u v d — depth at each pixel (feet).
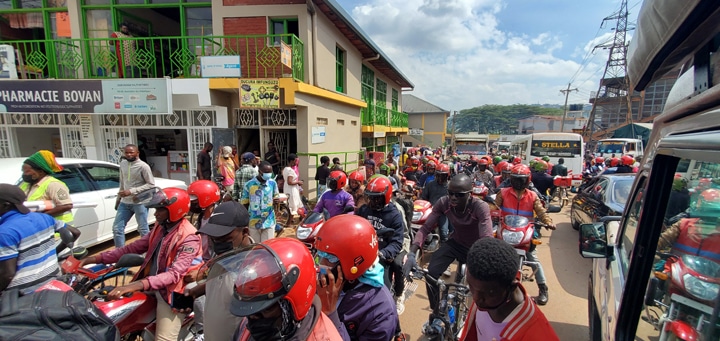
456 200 10.58
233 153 29.73
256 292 4.21
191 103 28.66
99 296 8.56
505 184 24.81
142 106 26.78
